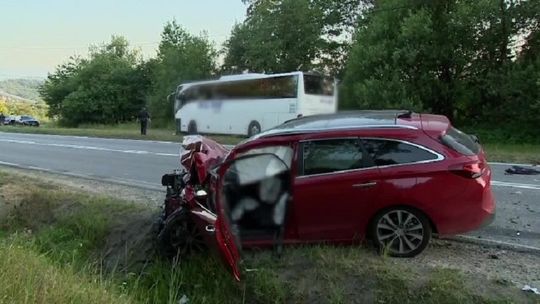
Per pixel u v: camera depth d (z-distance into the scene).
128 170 14.57
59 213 8.76
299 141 6.09
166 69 44.72
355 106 26.91
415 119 6.30
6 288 4.12
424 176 5.73
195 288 6.12
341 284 5.47
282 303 5.54
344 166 5.95
